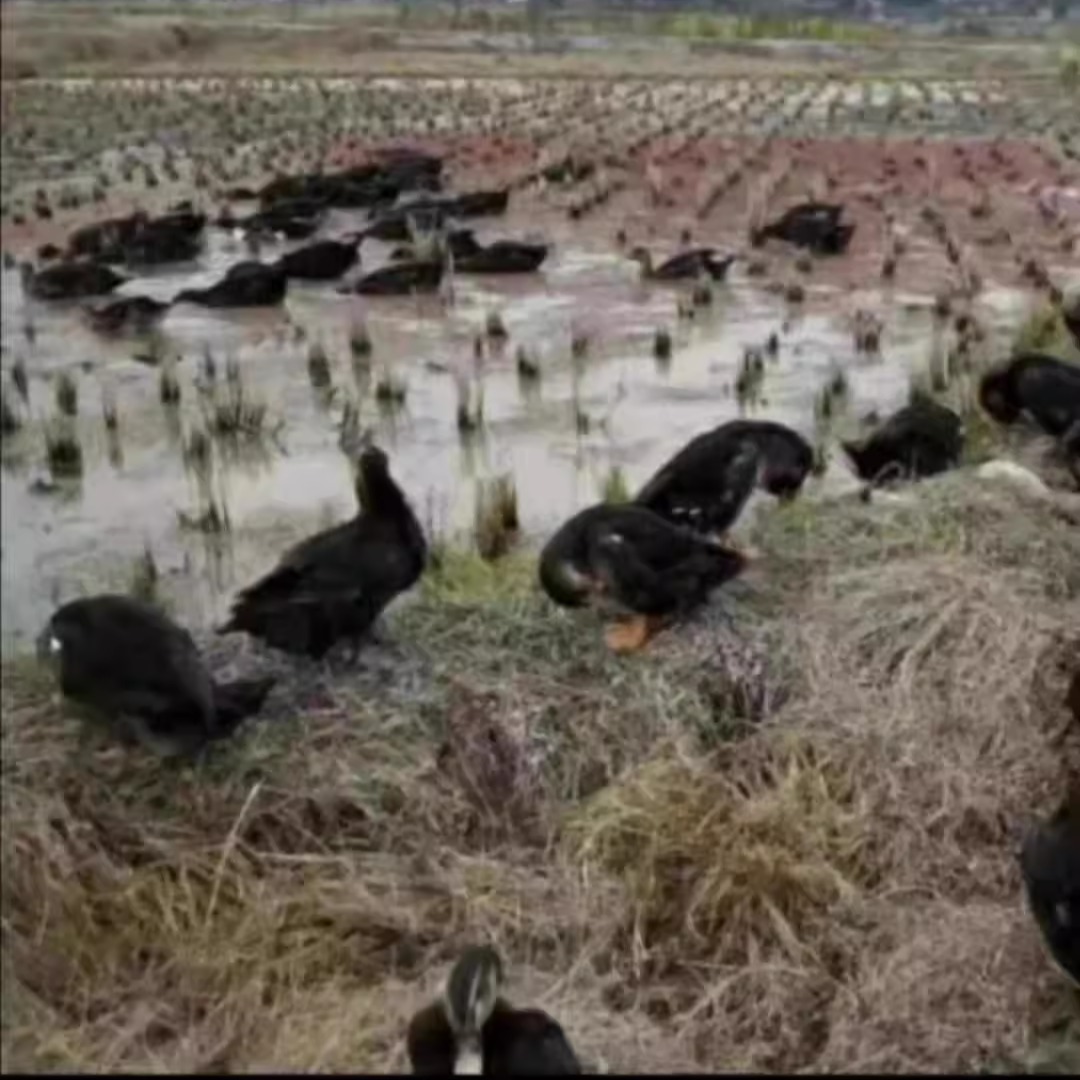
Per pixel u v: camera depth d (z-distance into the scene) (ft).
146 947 9.11
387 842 10.31
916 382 17.61
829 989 9.30
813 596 13.04
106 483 11.88
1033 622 12.70
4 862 9.03
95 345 12.80
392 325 16.81
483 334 17.15
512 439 14.83
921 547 13.88
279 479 13.04
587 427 15.34
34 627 10.26
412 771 10.69
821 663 12.18
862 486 15.31
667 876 10.14
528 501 13.84
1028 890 9.45
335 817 10.35
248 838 10.07
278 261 16.33
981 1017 9.05
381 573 11.44
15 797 9.36
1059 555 14.02
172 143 15.30
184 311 14.47
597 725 11.42
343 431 14.08
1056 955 9.17
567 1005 9.00
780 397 16.74
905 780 11.08
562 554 12.17
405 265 17.42
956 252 22.91
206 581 11.50
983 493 15.02
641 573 12.10
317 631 11.19
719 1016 9.09
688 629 12.40
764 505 14.62
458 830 10.51
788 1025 9.05
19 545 10.93
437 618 12.17
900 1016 9.02
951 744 11.51
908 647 12.44
